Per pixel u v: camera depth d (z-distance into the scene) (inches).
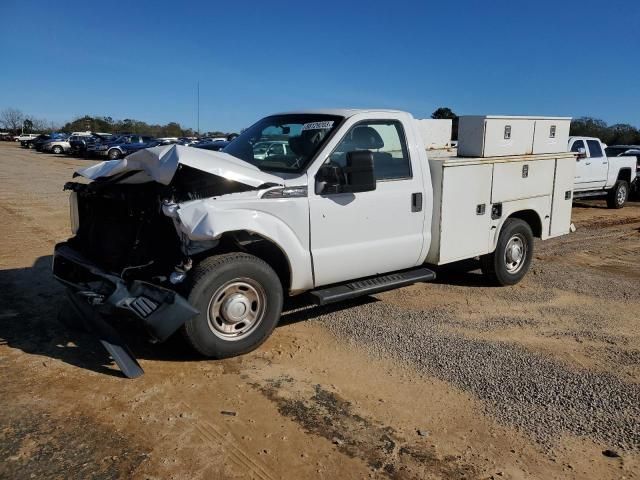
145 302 166.6
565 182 300.8
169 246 187.2
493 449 139.3
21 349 186.5
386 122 220.8
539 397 166.1
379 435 143.8
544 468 132.2
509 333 218.7
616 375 182.4
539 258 355.9
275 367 181.0
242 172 181.0
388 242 218.4
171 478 122.8
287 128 220.5
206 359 184.1
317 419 150.4
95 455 129.9
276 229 186.1
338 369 181.6
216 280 175.6
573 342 211.0
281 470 127.7
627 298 270.4
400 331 216.7
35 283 260.1
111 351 171.0
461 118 263.7
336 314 234.7
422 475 127.9
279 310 191.8
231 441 138.2
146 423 144.6
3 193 593.6
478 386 172.2
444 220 236.7
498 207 264.4
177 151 175.8
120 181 198.1
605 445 142.3
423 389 169.6
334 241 202.5
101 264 193.3
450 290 275.9
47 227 400.8
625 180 665.0
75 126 3348.9
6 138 2987.2
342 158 205.8
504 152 267.4
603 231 475.8
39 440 134.8
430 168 236.1
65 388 161.2
